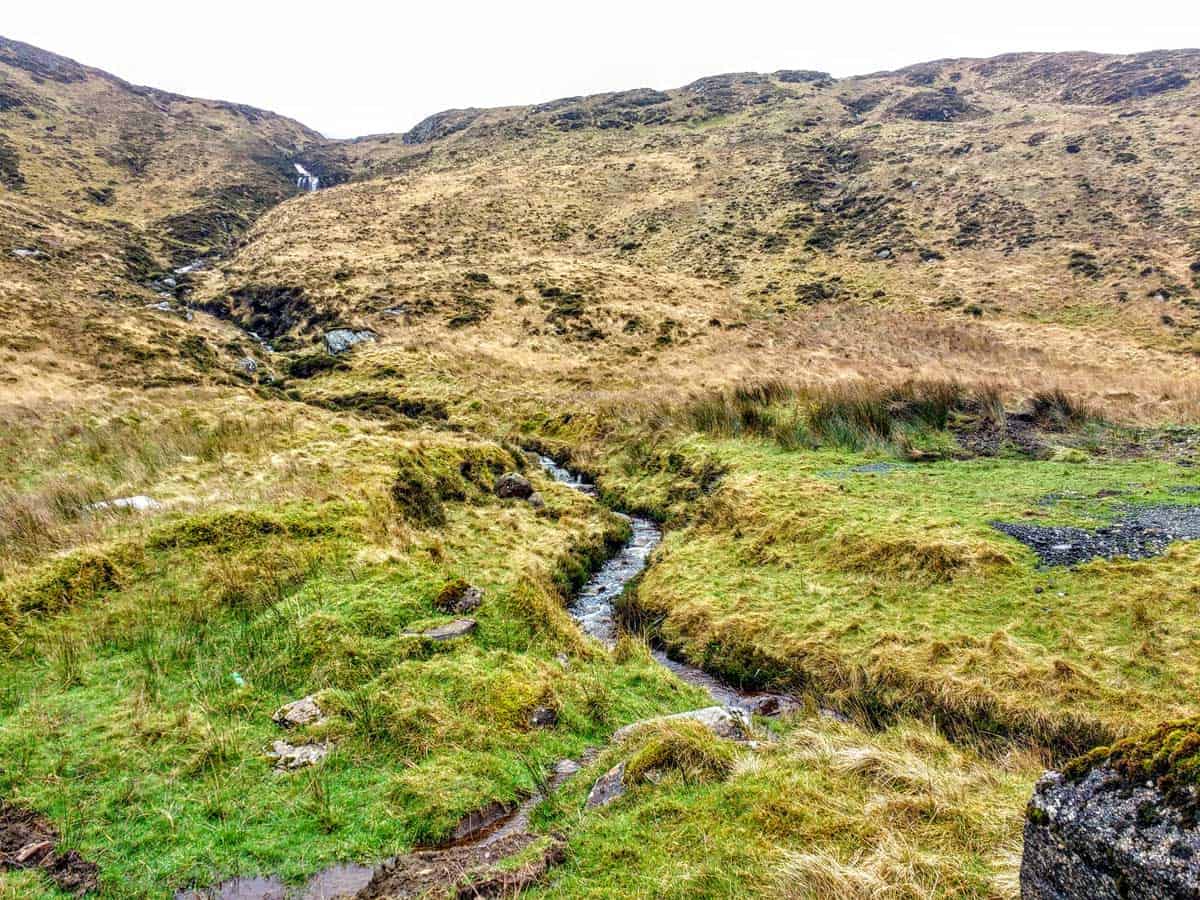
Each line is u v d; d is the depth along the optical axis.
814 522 16.39
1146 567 12.23
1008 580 12.77
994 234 59.75
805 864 5.18
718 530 18.22
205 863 6.30
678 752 7.31
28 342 32.97
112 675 9.31
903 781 6.66
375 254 63.25
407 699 8.91
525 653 10.95
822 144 89.81
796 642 12.44
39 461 18.62
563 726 9.06
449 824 6.84
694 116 111.06
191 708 8.63
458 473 21.42
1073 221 58.69
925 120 94.19
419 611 11.41
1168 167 63.41
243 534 13.21
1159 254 51.09
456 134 128.25
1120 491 17.16
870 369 34.22
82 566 11.45
